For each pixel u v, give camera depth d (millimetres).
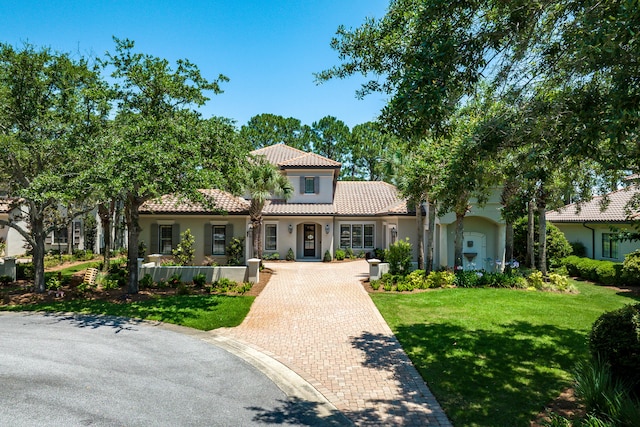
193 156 13422
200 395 7117
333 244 28750
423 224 24375
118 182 11492
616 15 5355
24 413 6320
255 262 17875
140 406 6645
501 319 11961
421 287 17234
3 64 14312
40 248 15727
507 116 7516
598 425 5113
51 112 15000
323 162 29266
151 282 16875
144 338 10445
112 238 35375
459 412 6355
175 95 15023
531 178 7402
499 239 21344
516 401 6684
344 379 7824
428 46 6207
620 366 6484
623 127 5316
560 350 9156
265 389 7406
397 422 6129
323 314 12898
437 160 10555
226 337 10641
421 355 8984
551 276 18141
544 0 6473
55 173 14461
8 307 13461
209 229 23297
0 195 27844
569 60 6949
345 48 7680
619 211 23031
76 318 12273
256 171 21172
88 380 7680
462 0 6254
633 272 18406
